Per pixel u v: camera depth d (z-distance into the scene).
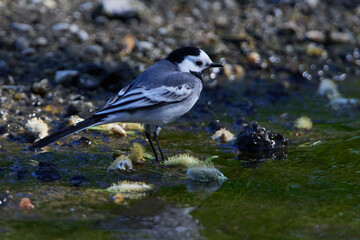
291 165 9.65
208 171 8.88
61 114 12.43
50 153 9.96
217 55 16.52
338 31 18.83
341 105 13.70
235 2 20.45
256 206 7.75
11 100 12.77
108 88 14.23
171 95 9.81
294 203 7.85
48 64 15.01
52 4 18.61
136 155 9.72
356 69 16.52
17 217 7.25
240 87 14.94
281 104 13.78
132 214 7.46
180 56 10.66
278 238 6.68
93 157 9.96
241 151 10.52
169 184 8.77
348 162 9.72
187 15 19.22
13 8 17.89
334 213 7.45
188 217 7.37
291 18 19.33
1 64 14.64
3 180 8.53
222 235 6.79
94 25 17.66
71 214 7.41
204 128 12.09
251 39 17.78
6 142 10.42
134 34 17.34
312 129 11.92
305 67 16.47
